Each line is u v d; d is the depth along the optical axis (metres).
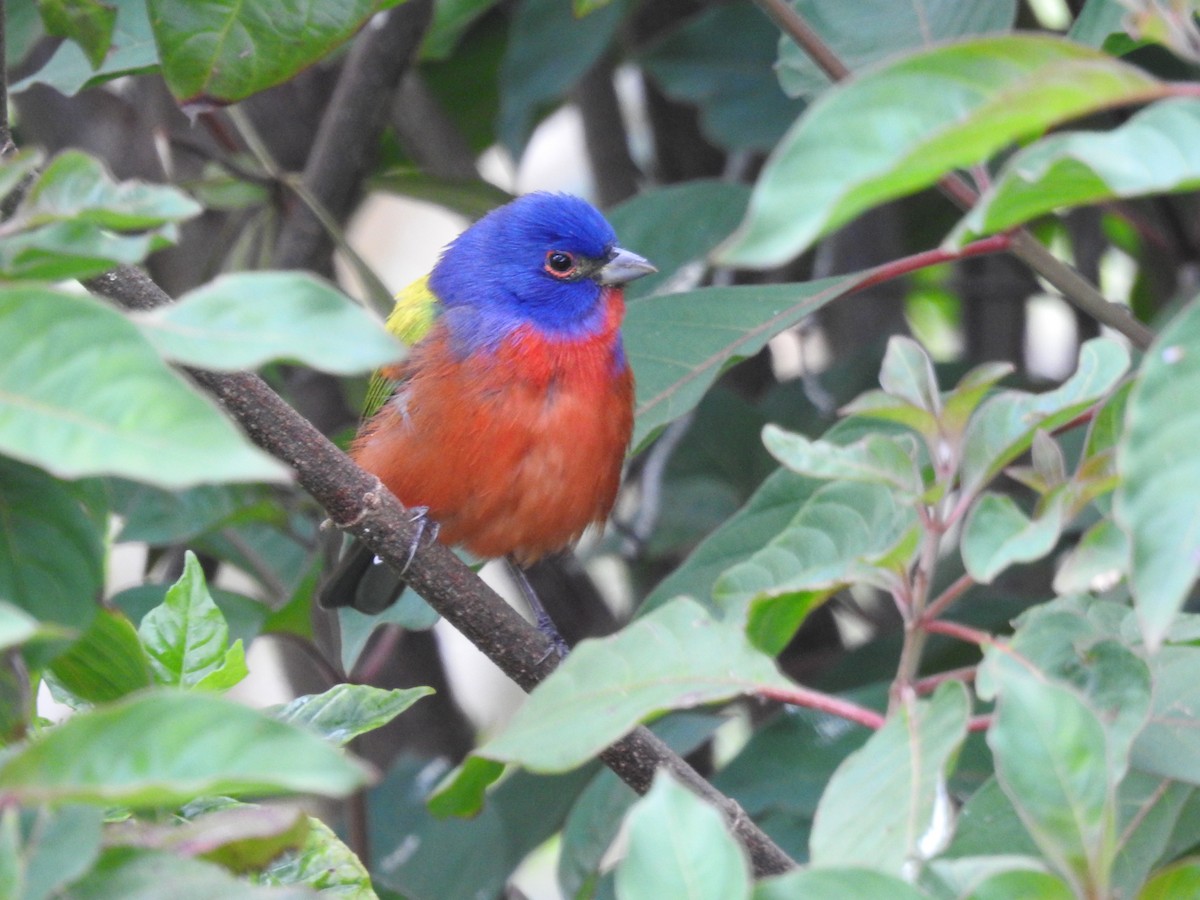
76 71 8.91
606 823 9.86
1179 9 4.10
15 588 4.38
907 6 8.85
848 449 5.32
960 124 3.28
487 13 16.67
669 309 8.64
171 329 3.71
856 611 14.08
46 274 4.17
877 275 8.36
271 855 4.68
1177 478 3.60
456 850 11.96
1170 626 5.71
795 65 9.02
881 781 4.84
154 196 4.07
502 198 12.73
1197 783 5.54
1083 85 3.46
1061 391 5.32
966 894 4.09
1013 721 4.27
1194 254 12.90
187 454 3.30
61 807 3.75
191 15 6.77
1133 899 5.25
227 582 17.67
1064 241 15.90
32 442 3.37
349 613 9.39
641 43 16.09
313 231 12.41
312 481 7.02
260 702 18.67
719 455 13.73
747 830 6.38
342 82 12.73
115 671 5.27
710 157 16.50
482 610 7.46
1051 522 4.96
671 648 5.37
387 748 14.88
